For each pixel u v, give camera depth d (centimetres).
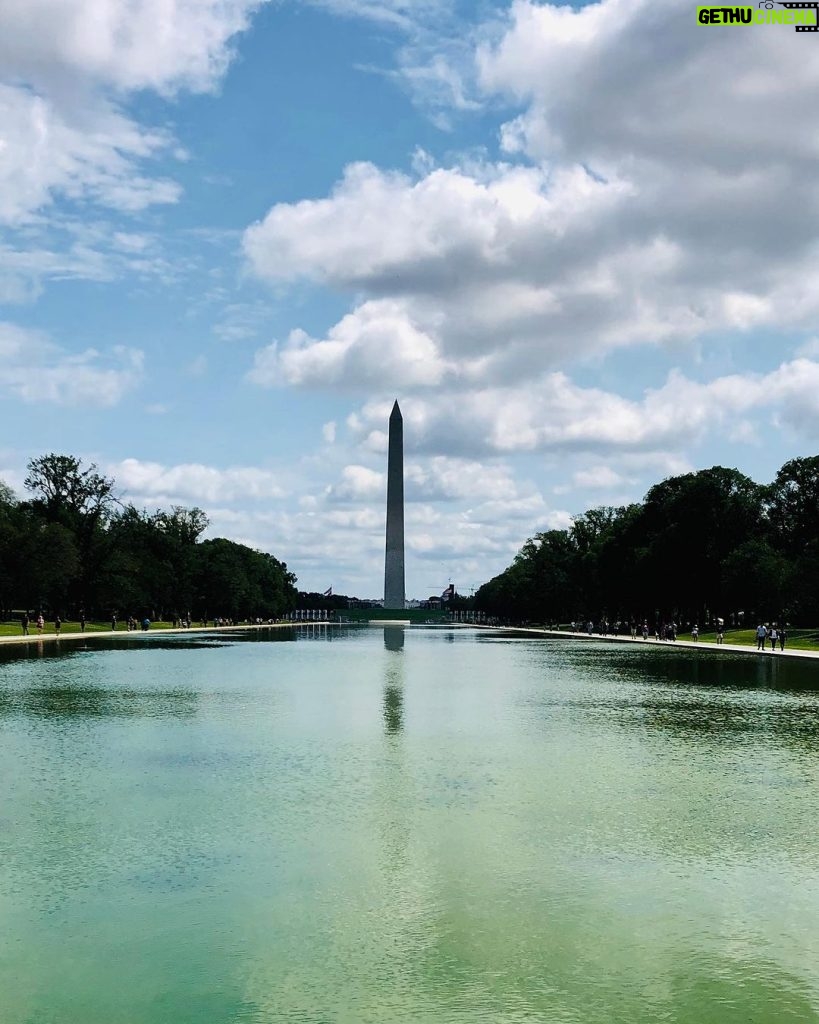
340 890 1441
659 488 12875
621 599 13225
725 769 2380
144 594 13925
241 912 1354
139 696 4094
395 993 1108
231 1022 1042
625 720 3359
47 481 12681
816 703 3912
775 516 11412
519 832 1753
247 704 3822
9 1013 1065
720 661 6731
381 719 3372
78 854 1616
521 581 18800
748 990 1114
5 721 3247
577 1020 1043
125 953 1220
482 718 3416
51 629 11269
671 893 1430
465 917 1334
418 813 1891
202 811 1900
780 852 1634
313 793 2075
